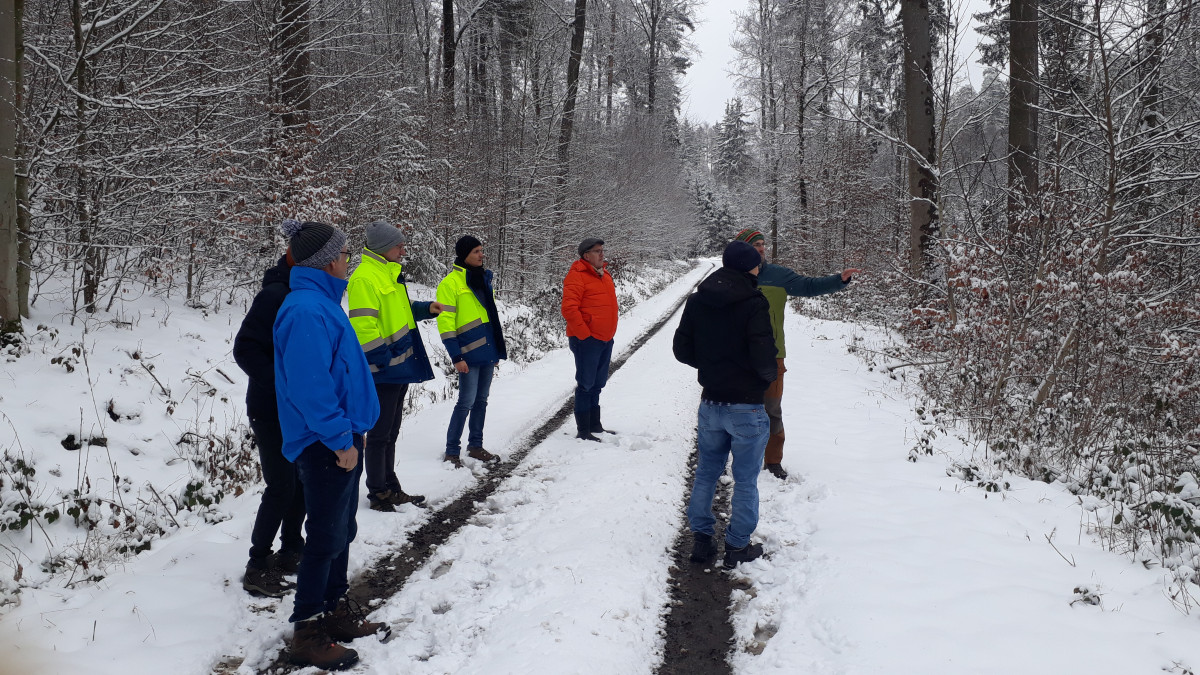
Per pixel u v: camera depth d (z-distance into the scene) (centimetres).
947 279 823
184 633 309
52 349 588
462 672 291
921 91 1164
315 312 281
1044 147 1196
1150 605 328
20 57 601
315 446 288
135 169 752
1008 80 1105
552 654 296
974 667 279
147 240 773
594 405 679
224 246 892
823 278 524
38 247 694
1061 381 713
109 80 751
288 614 336
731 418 396
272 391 333
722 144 5922
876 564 374
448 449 574
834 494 497
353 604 341
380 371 455
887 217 2066
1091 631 303
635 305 2114
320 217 834
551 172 1953
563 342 1382
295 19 984
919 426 697
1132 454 489
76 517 415
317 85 1113
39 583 359
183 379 640
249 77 815
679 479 559
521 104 1888
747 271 402
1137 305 657
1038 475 542
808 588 362
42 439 473
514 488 527
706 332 401
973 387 764
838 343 1341
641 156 3170
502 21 2078
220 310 871
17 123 597
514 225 1748
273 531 352
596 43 3003
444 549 416
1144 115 871
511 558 401
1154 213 887
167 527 440
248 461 542
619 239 2650
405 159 1220
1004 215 921
